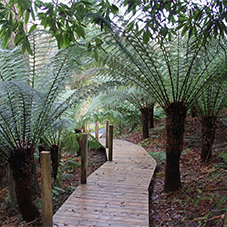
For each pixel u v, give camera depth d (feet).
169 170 9.98
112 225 7.59
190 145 15.48
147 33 6.68
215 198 8.19
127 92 17.51
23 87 7.26
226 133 14.88
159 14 6.83
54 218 8.03
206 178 10.37
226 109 15.70
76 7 6.19
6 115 8.21
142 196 9.74
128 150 18.16
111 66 10.41
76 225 7.60
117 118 19.63
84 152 11.08
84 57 10.85
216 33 7.21
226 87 11.14
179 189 9.89
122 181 11.49
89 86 10.89
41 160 6.95
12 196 11.07
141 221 7.82
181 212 8.22
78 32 6.25
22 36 6.28
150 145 19.66
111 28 8.09
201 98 11.79
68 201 9.32
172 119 9.67
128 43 9.18
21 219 9.99
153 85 10.53
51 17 6.01
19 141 8.71
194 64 9.34
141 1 6.71
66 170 15.84
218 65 10.22
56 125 11.27
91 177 12.10
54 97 9.84
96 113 17.57
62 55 9.28
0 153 9.14
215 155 12.59
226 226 5.74
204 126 12.25
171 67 9.97
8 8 5.97
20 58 9.25
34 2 6.00
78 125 16.38
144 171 12.98
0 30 6.13
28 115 8.75
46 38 9.17
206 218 6.98
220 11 6.84
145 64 9.59
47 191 7.04
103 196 9.77
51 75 9.52
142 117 21.90
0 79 8.89
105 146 19.25
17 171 8.65
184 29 7.64
